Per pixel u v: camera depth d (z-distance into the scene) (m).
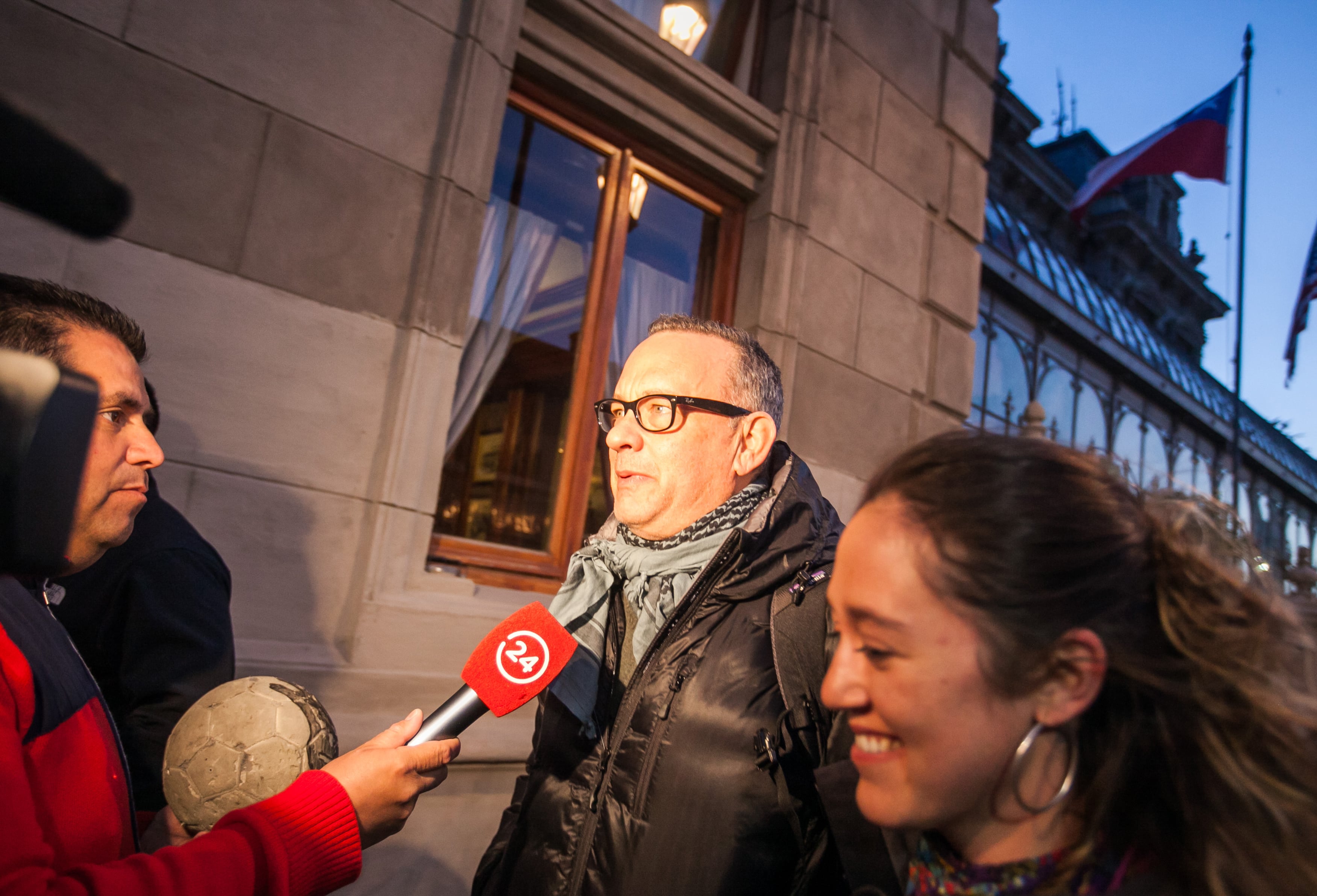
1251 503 14.10
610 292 3.37
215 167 2.26
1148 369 10.42
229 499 2.21
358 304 2.48
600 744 1.17
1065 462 0.67
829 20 3.87
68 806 0.78
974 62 4.71
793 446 3.52
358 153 2.52
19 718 0.74
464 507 2.97
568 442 3.24
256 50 2.35
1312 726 0.59
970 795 0.60
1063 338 9.36
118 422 0.92
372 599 2.38
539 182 3.25
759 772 1.03
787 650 1.09
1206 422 11.98
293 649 2.26
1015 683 0.58
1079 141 15.98
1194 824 0.58
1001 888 0.62
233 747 0.95
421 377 2.53
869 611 0.62
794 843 1.03
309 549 2.33
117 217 0.27
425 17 2.69
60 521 0.37
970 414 7.66
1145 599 0.64
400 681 2.34
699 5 3.73
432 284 2.58
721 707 1.07
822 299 3.72
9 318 0.86
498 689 1.02
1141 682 0.61
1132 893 0.59
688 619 1.17
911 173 4.23
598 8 3.12
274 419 2.30
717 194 3.69
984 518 0.61
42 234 1.96
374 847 2.17
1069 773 0.61
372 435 2.48
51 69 2.04
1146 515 0.69
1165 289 14.62
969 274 4.52
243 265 2.28
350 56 2.52
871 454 3.83
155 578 1.41
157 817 1.07
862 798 0.64
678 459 1.26
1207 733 0.59
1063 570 0.60
